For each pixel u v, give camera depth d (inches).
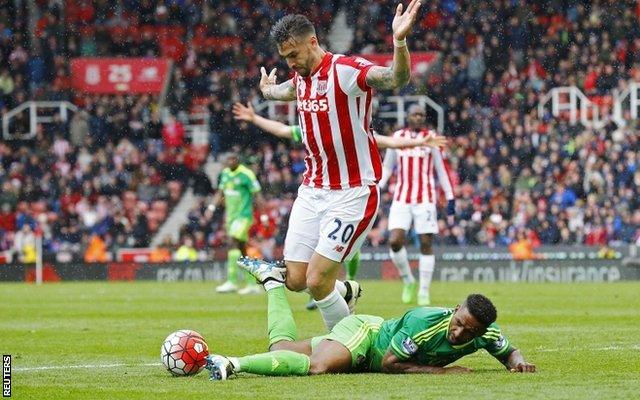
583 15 4138.8
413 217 2017.7
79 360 1136.8
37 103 3961.6
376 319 952.9
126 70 4047.7
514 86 3998.5
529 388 839.1
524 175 3604.8
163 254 3572.8
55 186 3782.0
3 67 4074.8
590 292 2516.0
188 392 837.8
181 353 937.5
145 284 3203.7
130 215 3718.0
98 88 4047.7
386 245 3449.8
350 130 1013.8
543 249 3331.7
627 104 3782.0
